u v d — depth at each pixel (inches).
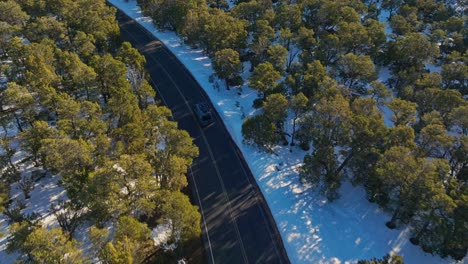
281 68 3654.0
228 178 2817.4
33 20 4023.1
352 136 2568.9
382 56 4023.1
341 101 2728.8
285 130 3275.1
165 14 4837.6
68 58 3166.8
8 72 3147.1
